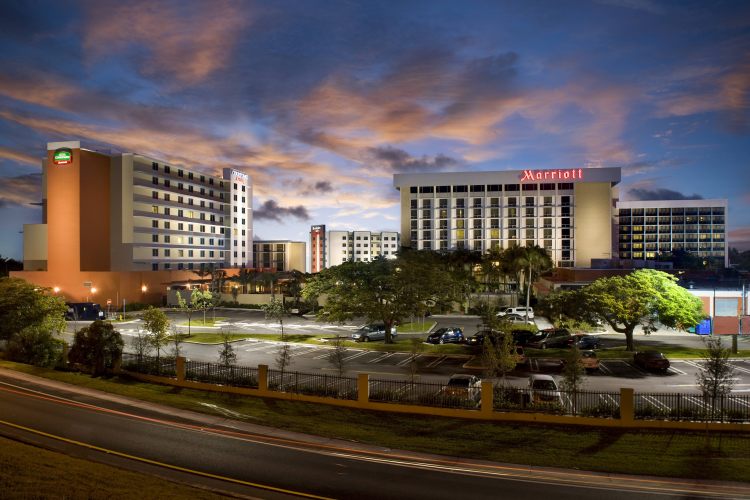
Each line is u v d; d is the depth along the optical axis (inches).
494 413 1080.8
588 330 2192.4
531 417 1066.1
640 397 1269.7
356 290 2166.6
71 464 676.1
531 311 3078.2
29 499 528.1
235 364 1731.1
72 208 3873.0
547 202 5920.3
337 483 721.0
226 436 936.3
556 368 1647.4
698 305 1900.8
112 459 781.3
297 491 685.9
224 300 3924.7
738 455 882.1
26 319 1766.7
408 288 2142.0
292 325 2886.3
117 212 4165.8
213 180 5270.7
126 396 1221.7
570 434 988.6
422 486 719.1
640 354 1651.1
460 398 1156.5
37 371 1461.6
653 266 4023.1
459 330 2228.1
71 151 3897.6
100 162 4101.9
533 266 3218.5
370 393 1242.6
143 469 745.0
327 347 2078.0
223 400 1231.5
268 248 7224.4
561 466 826.8
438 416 1108.5
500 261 3575.3
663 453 890.1
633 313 1839.3
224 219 5442.9
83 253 3895.2
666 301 1840.6
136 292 3912.4
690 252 7864.2
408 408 1136.8
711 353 1091.3
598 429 1016.2
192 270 4372.5
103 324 1525.6
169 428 971.9
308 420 1074.1
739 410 1072.8
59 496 544.4
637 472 803.4
